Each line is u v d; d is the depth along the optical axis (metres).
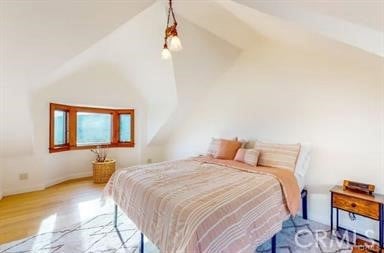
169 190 1.86
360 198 2.18
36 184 3.74
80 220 2.68
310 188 2.85
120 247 2.15
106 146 4.85
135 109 4.92
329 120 2.73
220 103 4.05
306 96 2.94
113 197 2.42
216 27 2.90
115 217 2.53
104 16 2.32
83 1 2.09
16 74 2.52
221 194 1.77
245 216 1.65
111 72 4.21
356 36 1.40
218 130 4.09
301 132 3.00
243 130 3.70
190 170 2.57
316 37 2.31
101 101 4.36
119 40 3.16
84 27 2.33
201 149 4.40
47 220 2.67
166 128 4.73
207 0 2.26
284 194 2.20
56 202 3.23
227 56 3.68
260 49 3.46
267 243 2.27
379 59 2.27
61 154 4.23
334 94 2.69
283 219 2.11
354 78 2.52
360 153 2.48
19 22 2.02
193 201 1.62
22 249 2.08
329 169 2.72
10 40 2.14
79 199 3.36
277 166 2.75
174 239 1.47
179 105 4.17
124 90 4.57
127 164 5.04
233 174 2.42
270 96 3.34
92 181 4.30
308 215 2.86
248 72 3.63
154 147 5.20
